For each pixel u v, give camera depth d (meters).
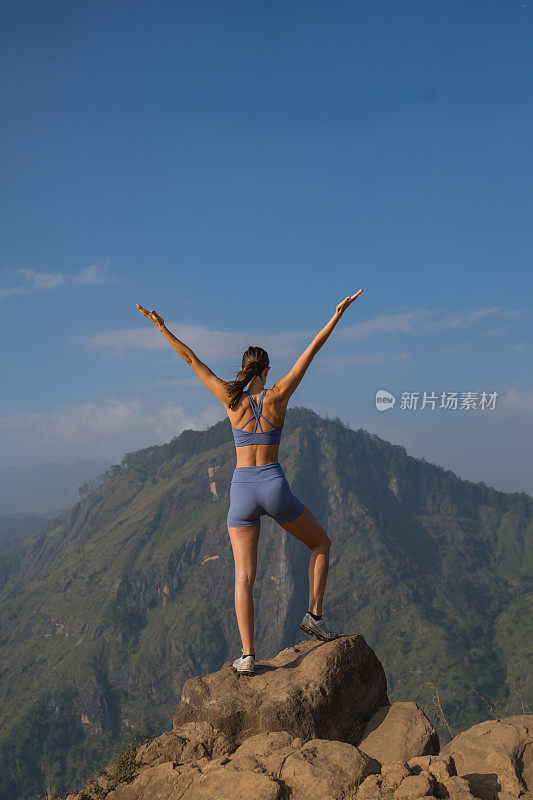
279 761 3.22
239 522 4.39
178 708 4.27
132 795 3.37
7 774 182.88
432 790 2.88
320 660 4.32
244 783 3.04
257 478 4.29
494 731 3.61
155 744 3.83
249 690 4.17
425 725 4.12
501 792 3.14
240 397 4.34
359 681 4.48
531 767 3.37
